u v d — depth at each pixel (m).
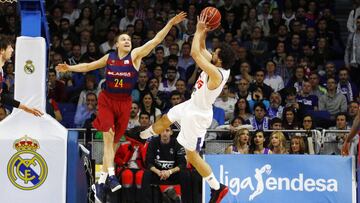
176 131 13.94
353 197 12.82
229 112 16.52
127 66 10.65
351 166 12.89
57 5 19.95
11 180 10.61
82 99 16.83
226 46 10.52
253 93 16.64
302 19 19.88
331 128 15.78
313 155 12.96
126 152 13.24
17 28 18.16
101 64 10.75
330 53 19.31
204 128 10.55
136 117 15.45
